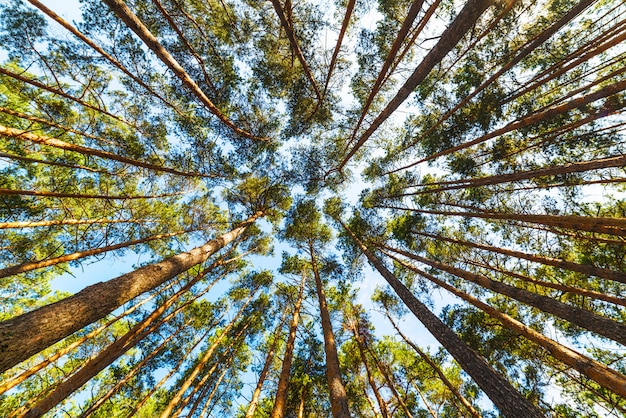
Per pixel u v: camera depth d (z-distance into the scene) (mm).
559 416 8656
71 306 3385
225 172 12289
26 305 10273
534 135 9820
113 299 4027
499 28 8781
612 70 8844
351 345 12469
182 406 8477
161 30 8859
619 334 5230
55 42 7367
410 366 11227
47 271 10125
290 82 10562
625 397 3871
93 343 10312
